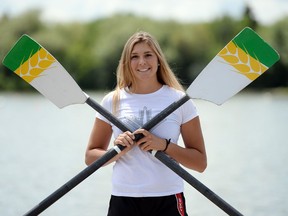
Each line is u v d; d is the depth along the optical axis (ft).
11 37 182.50
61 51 182.19
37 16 185.57
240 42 14.89
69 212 26.48
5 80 176.86
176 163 13.55
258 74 14.94
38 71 15.21
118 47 174.40
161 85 14.33
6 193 30.96
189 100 14.30
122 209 13.62
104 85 178.19
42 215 26.02
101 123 14.42
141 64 13.93
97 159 13.76
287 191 31.58
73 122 82.23
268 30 173.37
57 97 15.21
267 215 26.58
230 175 36.86
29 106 121.39
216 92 15.01
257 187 32.91
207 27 192.13
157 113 13.96
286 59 170.09
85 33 187.93
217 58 15.03
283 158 44.52
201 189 13.48
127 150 13.67
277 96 160.76
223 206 13.48
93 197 29.45
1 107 118.11
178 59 174.50
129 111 14.07
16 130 69.72
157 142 13.58
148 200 13.56
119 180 13.76
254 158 44.83
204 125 77.56
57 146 53.21
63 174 37.37
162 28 177.17
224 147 52.54
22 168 39.63
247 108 114.32
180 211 13.69
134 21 180.96
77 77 179.63
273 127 73.31
